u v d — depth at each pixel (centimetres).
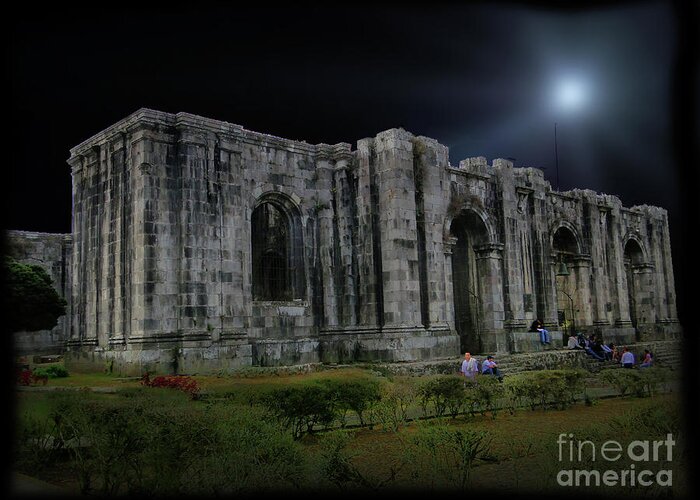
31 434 1143
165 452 955
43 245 4362
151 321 2661
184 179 2794
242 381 2220
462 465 1077
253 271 3194
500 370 3219
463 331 3853
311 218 3344
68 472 1152
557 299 4475
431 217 3356
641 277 5588
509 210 3931
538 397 2062
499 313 3734
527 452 1233
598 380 2873
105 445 990
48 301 3216
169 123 2830
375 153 3291
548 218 4484
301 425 1500
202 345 2725
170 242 2761
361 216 3288
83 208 3219
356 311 3259
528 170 4269
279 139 3241
